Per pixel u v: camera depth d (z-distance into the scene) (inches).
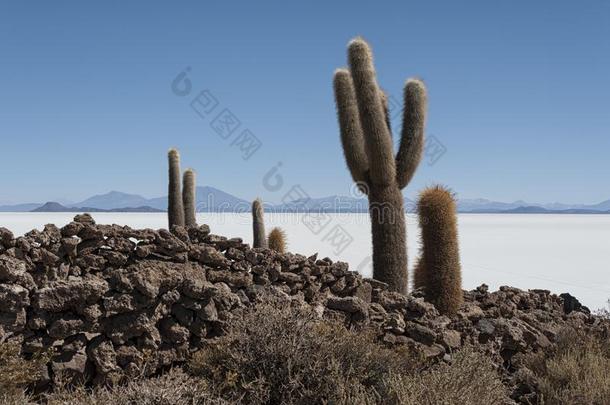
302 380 174.2
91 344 188.7
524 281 753.0
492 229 3255.4
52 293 183.2
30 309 183.2
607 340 254.1
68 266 201.8
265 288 237.5
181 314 204.8
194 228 244.4
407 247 342.3
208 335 208.7
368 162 344.2
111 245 213.2
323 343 183.5
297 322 188.2
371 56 342.0
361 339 196.5
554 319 309.6
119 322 193.3
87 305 189.0
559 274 858.1
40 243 197.0
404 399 156.6
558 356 235.0
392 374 176.2
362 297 273.3
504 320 265.1
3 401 153.9
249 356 178.7
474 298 336.8
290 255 263.1
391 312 258.5
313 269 264.5
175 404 150.9
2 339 173.0
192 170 641.6
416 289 350.3
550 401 197.9
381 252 337.1
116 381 183.3
